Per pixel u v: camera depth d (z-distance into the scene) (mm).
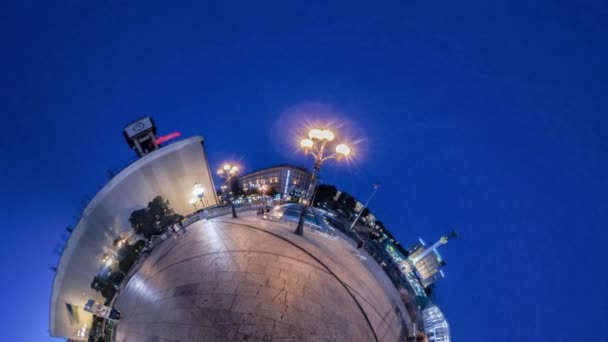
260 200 33500
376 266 23875
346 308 14047
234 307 11680
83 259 27312
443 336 20141
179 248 17938
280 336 10984
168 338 11523
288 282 13445
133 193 31031
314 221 24297
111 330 15672
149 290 15078
